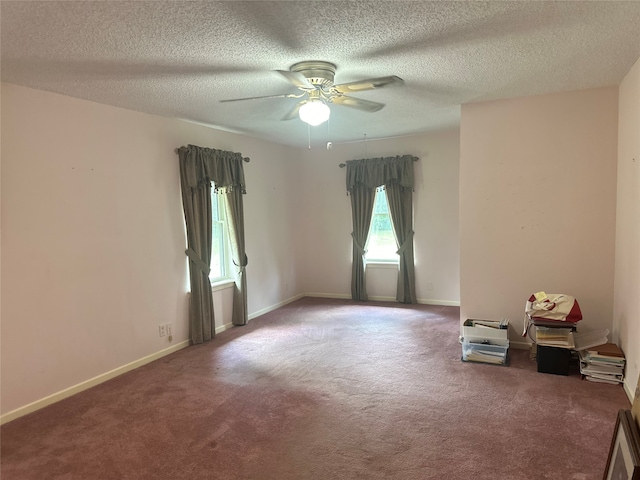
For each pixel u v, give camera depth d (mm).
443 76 3119
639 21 2211
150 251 3977
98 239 3498
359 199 6180
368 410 2877
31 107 3033
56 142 3191
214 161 4602
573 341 3365
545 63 2875
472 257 4094
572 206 3723
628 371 3053
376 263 6262
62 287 3227
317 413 2854
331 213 6492
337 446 2461
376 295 6320
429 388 3199
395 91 3541
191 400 3100
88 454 2449
